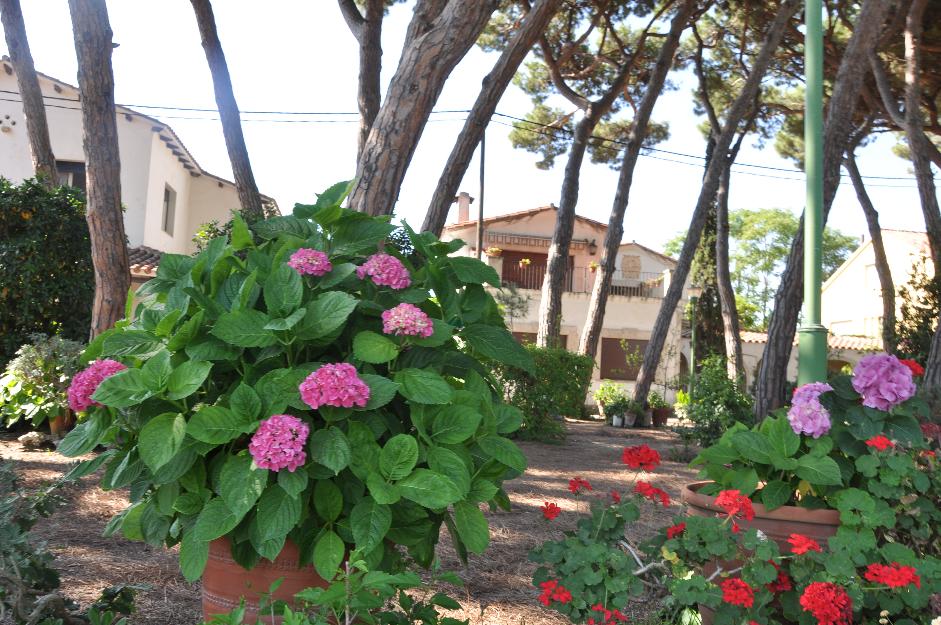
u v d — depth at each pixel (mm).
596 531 3080
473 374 2854
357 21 8586
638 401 18000
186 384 2436
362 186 5684
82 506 5707
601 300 17047
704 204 17391
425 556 2840
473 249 29750
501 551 5137
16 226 10375
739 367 18984
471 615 3855
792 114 19250
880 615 2936
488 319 3098
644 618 3510
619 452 11781
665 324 17969
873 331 34531
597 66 17359
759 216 55219
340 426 2568
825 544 3064
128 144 19250
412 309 2605
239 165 10422
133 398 2430
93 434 2555
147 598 3785
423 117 5723
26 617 2545
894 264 34094
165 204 21844
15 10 12148
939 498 3105
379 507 2428
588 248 29891
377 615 2559
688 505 3535
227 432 2383
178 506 2465
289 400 2434
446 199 6969
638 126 16797
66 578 4023
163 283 2914
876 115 17359
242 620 2467
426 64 5645
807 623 2857
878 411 3137
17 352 8914
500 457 2654
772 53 15922
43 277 10375
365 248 2943
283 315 2541
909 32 14273
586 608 2893
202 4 9945
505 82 6820
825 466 3039
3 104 18781
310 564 2561
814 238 4938
